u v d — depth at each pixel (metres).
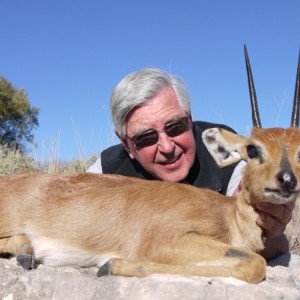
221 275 0.78
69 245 0.92
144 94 1.05
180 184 0.95
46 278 0.77
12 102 4.61
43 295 0.76
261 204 0.86
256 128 0.92
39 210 0.96
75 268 0.89
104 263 0.86
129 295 0.72
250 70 1.00
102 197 0.94
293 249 1.37
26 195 0.98
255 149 0.86
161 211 0.88
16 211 0.97
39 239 0.94
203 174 1.12
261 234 0.89
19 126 4.67
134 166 1.18
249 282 0.78
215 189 1.11
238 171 1.12
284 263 1.00
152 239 0.86
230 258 0.80
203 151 1.13
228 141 0.92
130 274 0.79
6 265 0.89
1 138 4.37
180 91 1.08
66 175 1.00
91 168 1.24
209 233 0.87
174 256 0.83
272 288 0.74
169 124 1.06
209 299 0.70
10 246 0.97
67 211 0.94
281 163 0.81
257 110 0.98
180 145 1.07
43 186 0.99
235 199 0.94
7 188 1.00
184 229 0.86
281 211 0.86
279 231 0.89
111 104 1.11
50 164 1.93
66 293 0.75
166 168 1.09
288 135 0.87
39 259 0.94
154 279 0.74
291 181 0.79
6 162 1.93
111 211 0.92
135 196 0.92
